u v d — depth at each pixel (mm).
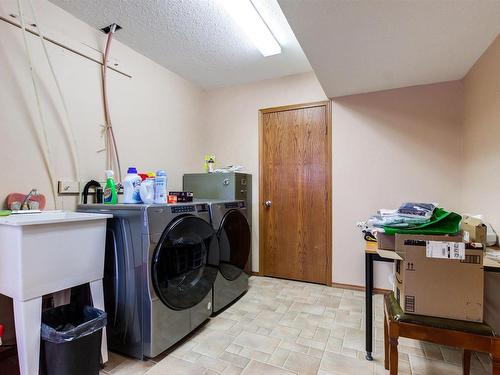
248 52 2504
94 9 1895
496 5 1354
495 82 1709
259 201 3131
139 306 1564
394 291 1524
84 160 2020
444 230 1391
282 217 3029
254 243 3152
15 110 1644
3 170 1588
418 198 2477
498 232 1690
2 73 1589
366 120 2660
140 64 2510
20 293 1232
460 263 1219
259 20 1988
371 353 1601
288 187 3004
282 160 3033
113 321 1659
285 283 2885
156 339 1553
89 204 1831
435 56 1905
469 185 2166
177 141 2953
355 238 2697
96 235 1536
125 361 1572
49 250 1321
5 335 1544
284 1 1346
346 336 1835
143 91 2539
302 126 2939
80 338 1310
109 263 1680
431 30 1580
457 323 1191
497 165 1704
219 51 2488
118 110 2293
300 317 2111
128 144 2379
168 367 1520
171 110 2877
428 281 1253
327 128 2818
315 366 1523
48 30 1798
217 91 3375
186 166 3084
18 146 1655
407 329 1231
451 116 2371
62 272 1376
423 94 2459
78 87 1990
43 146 1777
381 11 1410
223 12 1945
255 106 3170
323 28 1566
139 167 2482
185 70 2873
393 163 2561
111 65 2232
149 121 2600
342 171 2750
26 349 1243
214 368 1511
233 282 2391
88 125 2053
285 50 2469
